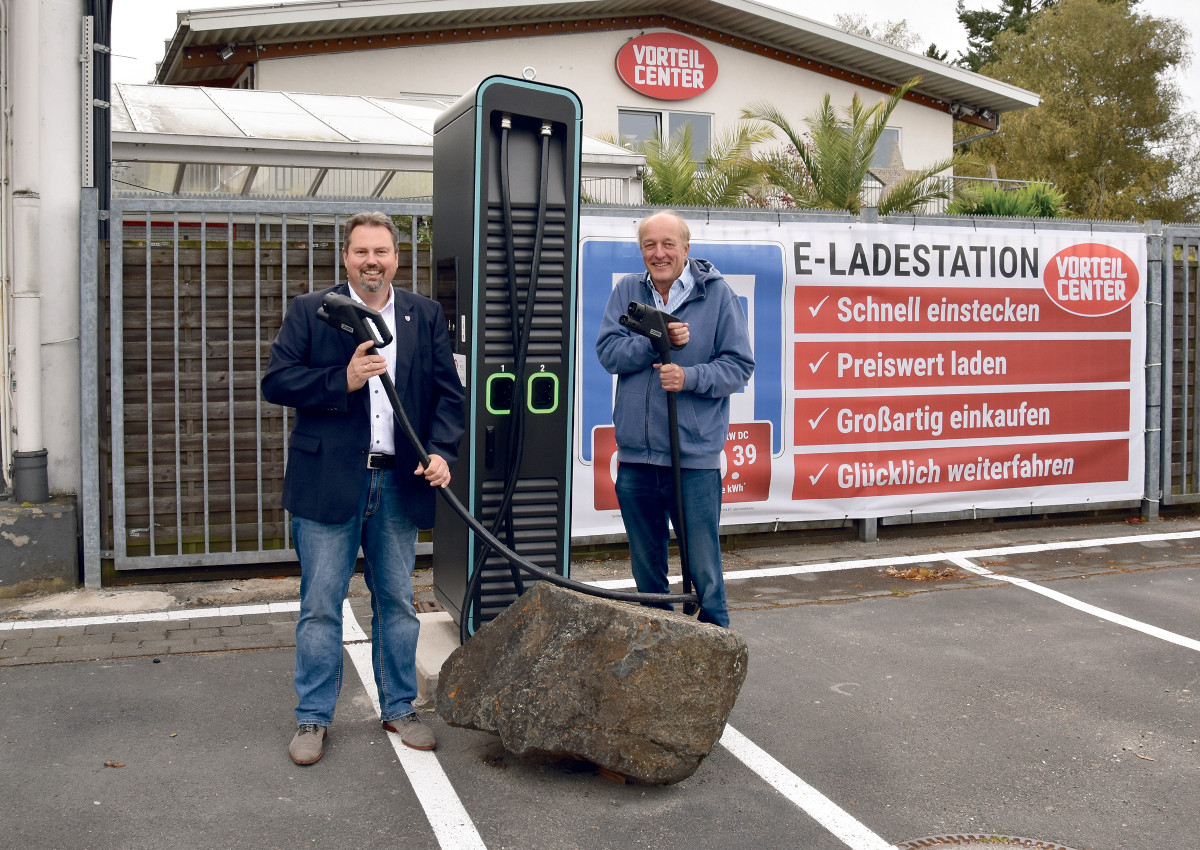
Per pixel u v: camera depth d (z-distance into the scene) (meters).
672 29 20.19
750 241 6.13
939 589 5.60
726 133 19.45
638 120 20.36
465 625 3.96
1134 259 7.02
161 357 5.35
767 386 6.22
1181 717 3.86
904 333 6.49
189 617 4.89
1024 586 5.66
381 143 10.50
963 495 6.74
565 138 3.96
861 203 16.67
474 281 3.89
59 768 3.30
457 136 4.07
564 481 4.07
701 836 2.95
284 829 2.94
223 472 5.49
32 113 5.20
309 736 3.41
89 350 5.20
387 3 17.05
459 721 3.30
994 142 38.97
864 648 4.62
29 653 4.35
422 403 3.48
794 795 3.22
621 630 3.11
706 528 3.86
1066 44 40.66
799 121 21.36
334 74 17.78
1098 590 5.60
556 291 3.99
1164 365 7.24
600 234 5.82
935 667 4.38
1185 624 5.00
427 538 5.90
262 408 5.50
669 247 3.76
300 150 10.28
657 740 3.10
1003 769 3.42
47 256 5.28
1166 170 39.59
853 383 6.41
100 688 3.99
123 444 5.30
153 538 5.38
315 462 3.31
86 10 5.25
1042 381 6.85
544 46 19.25
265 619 4.88
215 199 5.37
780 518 6.34
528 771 3.33
